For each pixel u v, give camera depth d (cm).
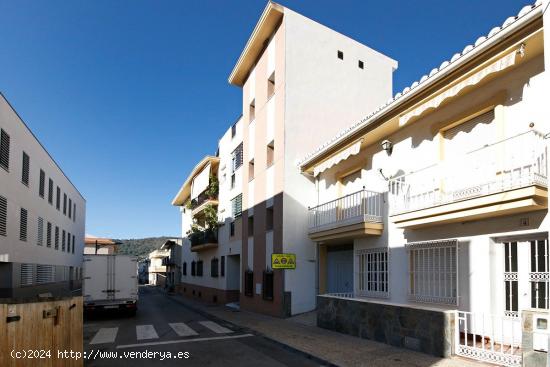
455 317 812
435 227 999
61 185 3366
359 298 1180
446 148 1026
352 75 1892
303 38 1780
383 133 1223
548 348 578
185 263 3694
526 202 731
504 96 865
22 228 2197
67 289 3772
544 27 685
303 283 1603
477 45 828
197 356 920
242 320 1543
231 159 2508
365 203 1277
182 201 4191
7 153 1897
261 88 1952
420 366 756
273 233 1695
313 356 875
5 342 489
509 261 828
